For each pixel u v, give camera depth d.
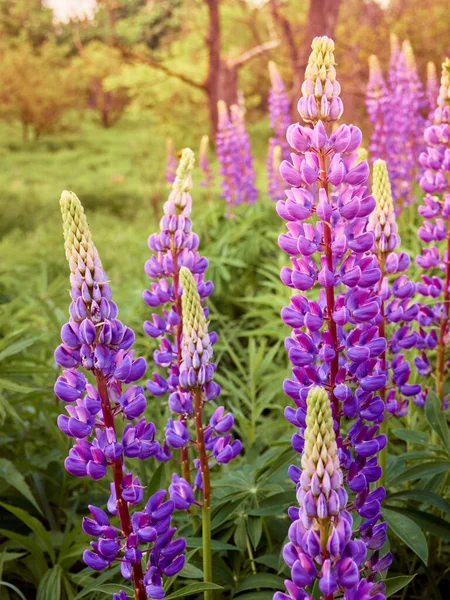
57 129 40.12
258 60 29.52
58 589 3.52
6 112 37.47
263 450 5.00
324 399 2.06
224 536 3.54
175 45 28.67
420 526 3.31
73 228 2.39
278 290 7.37
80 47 33.59
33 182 28.48
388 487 3.50
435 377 4.09
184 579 3.61
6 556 3.62
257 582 3.22
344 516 2.14
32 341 4.27
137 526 2.59
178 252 3.56
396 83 8.24
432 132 4.05
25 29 43.62
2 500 4.30
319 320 2.62
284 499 3.46
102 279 2.44
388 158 8.10
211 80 26.50
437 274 6.09
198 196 19.53
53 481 4.36
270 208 9.40
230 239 8.52
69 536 3.70
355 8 22.84
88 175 29.67
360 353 2.63
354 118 20.28
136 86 27.14
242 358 6.52
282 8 27.30
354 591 2.15
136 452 2.54
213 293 7.98
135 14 40.84
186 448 3.52
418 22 20.97
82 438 2.51
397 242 3.38
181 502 3.04
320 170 2.62
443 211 3.96
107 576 3.24
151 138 34.84
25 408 5.52
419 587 4.02
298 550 2.15
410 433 3.84
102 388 2.50
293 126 2.64
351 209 2.62
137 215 23.02
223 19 28.48
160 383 3.57
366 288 2.74
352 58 21.27
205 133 28.05
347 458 2.62
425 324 3.99
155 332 3.60
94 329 2.41
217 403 5.68
